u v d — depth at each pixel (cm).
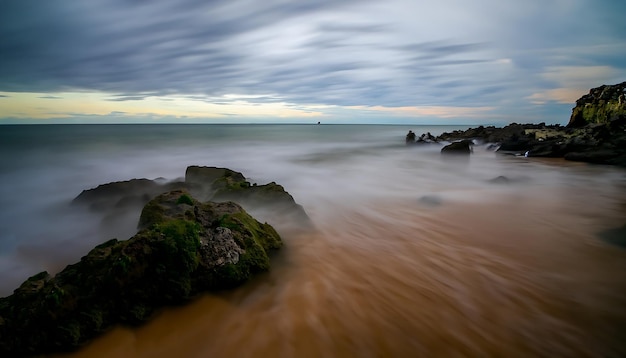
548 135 3659
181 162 2750
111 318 527
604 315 593
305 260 784
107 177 2112
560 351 508
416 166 2577
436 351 505
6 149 3425
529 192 1609
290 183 1872
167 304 577
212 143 4478
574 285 696
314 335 532
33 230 1077
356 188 1734
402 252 859
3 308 485
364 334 538
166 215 783
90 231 1048
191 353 492
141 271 558
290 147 4169
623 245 894
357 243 916
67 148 3591
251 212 1031
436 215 1209
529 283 703
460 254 852
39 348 471
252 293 628
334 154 3428
